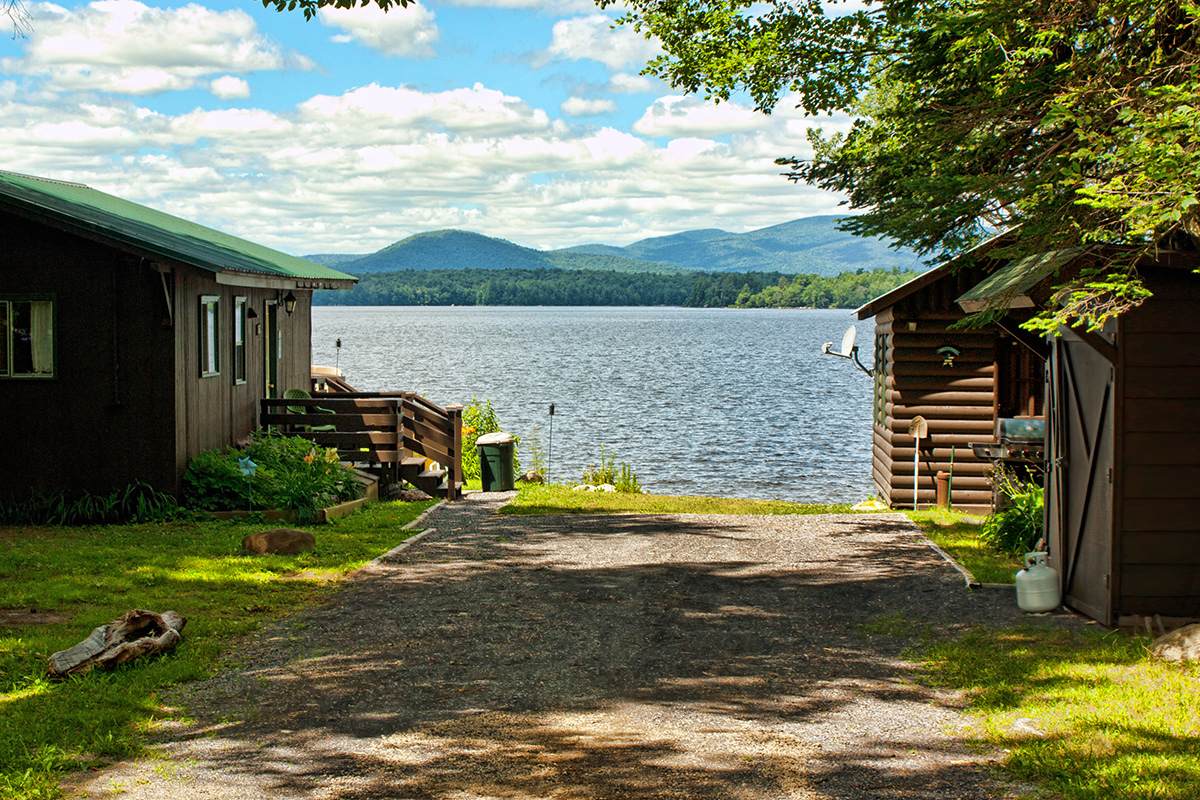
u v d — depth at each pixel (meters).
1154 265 7.44
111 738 5.44
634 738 5.64
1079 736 5.42
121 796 4.75
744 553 11.41
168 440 12.98
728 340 108.38
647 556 11.24
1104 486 7.83
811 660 7.24
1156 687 6.17
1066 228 7.82
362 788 4.90
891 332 17.09
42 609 8.23
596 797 4.80
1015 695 6.23
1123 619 7.64
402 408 16.80
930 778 5.02
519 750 5.45
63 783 4.91
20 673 6.49
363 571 10.23
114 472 12.95
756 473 24.47
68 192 16.28
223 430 14.93
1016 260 9.89
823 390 48.66
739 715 6.05
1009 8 8.66
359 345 93.50
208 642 7.41
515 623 8.25
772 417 36.78
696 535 12.69
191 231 18.05
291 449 14.76
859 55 13.15
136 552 10.64
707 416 36.84
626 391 46.84
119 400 12.87
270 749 5.43
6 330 12.79
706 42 14.84
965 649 7.33
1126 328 7.52
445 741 5.58
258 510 13.23
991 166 10.39
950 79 10.61
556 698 6.38
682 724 5.88
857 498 21.06
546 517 14.31
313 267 21.77
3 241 12.68
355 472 15.99
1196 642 6.68
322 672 6.86
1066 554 8.59
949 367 16.88
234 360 15.48
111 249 12.73
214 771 5.10
